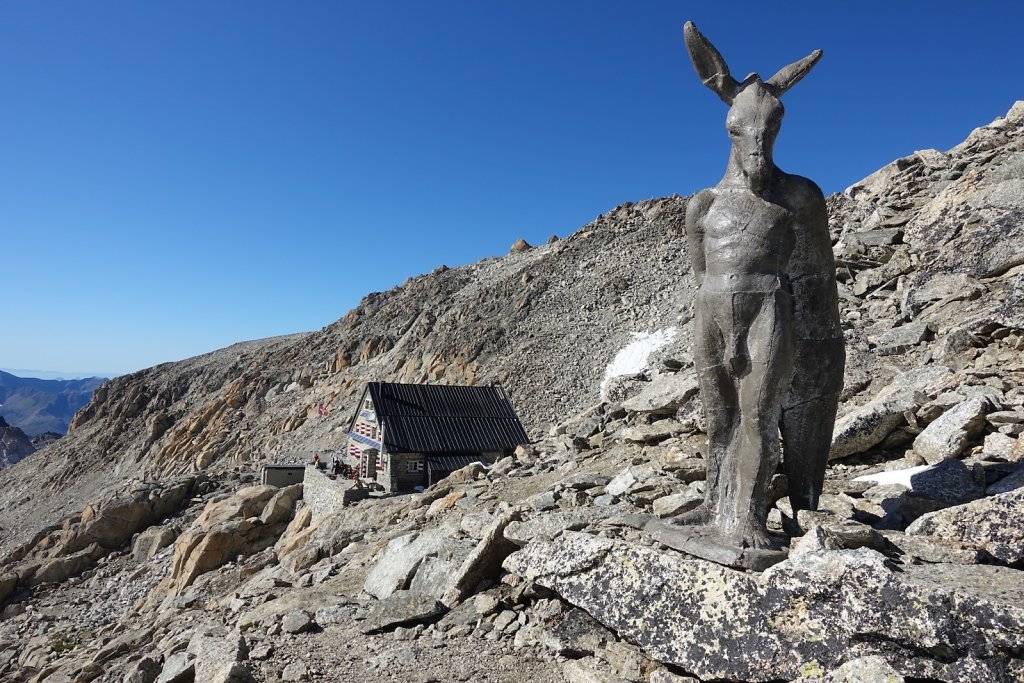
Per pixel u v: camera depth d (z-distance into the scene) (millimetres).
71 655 12898
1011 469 6188
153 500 35812
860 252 16938
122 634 13039
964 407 7559
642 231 71250
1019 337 9734
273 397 74375
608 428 13672
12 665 17281
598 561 5496
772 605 4281
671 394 11875
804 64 5070
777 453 4758
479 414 29531
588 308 57188
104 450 77250
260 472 43438
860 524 4762
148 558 31812
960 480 6043
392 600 7691
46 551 33906
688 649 4562
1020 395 8180
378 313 84562
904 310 13398
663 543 5180
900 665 3844
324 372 74625
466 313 65438
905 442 8438
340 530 15203
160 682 7078
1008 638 3568
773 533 4922
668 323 48156
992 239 12945
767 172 4734
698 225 5195
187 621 11258
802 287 4930
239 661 6320
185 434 71375
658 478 8312
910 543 4684
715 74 5121
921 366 10891
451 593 7320
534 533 6586
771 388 4641
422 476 26766
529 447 14555
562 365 50031
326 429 58656
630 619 5004
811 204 4844
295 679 5941
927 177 20531
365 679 5871
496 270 85812
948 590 3787
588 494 8695
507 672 5672
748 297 4727
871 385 11211
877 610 3936
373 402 28906
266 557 20062
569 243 74062
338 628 7551
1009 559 4445
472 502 11750
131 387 90000
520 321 59750
